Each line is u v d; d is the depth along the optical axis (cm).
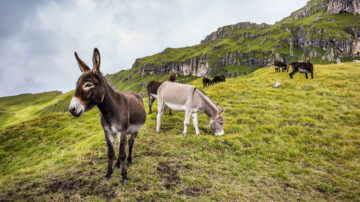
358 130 518
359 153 438
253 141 484
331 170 402
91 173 378
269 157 435
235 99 749
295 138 488
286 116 593
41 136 621
